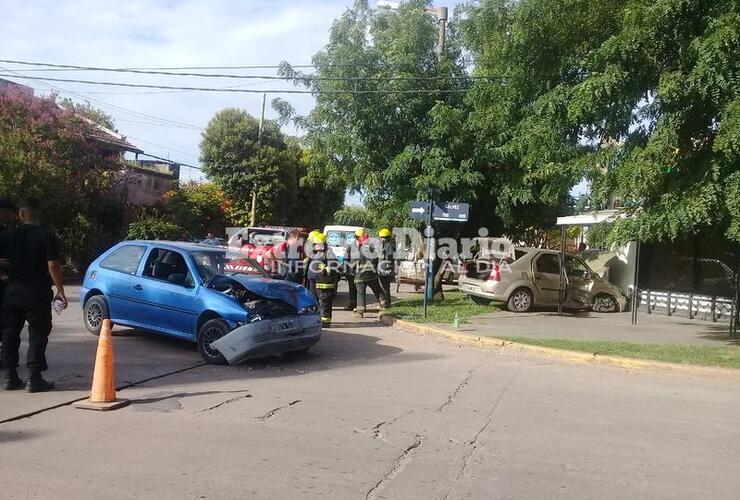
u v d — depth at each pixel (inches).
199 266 398.9
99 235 947.3
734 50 337.7
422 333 518.0
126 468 198.5
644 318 645.9
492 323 564.1
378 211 739.4
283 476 195.6
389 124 682.2
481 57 643.5
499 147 607.2
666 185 397.1
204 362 369.4
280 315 375.2
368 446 228.1
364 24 714.8
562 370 384.8
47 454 209.2
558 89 438.9
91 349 385.7
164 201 1289.4
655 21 371.6
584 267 698.2
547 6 455.2
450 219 589.6
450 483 194.9
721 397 325.4
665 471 211.9
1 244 282.2
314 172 744.3
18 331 288.8
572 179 476.7
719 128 359.9
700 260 661.9
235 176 1504.7
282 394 300.5
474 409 284.5
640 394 327.0
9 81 1074.1
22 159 796.6
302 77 701.3
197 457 210.1
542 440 242.1
